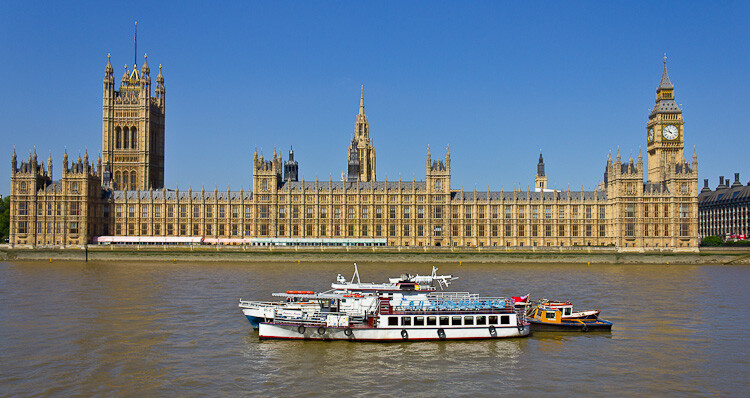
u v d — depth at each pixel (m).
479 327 87.69
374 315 88.38
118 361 76.69
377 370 73.81
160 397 64.81
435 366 75.38
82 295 125.00
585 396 65.81
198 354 79.81
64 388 67.19
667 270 193.75
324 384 68.94
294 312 88.94
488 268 196.00
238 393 66.12
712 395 66.25
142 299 119.94
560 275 170.88
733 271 189.88
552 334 91.56
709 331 93.62
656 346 84.75
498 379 70.88
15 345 83.56
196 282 147.00
